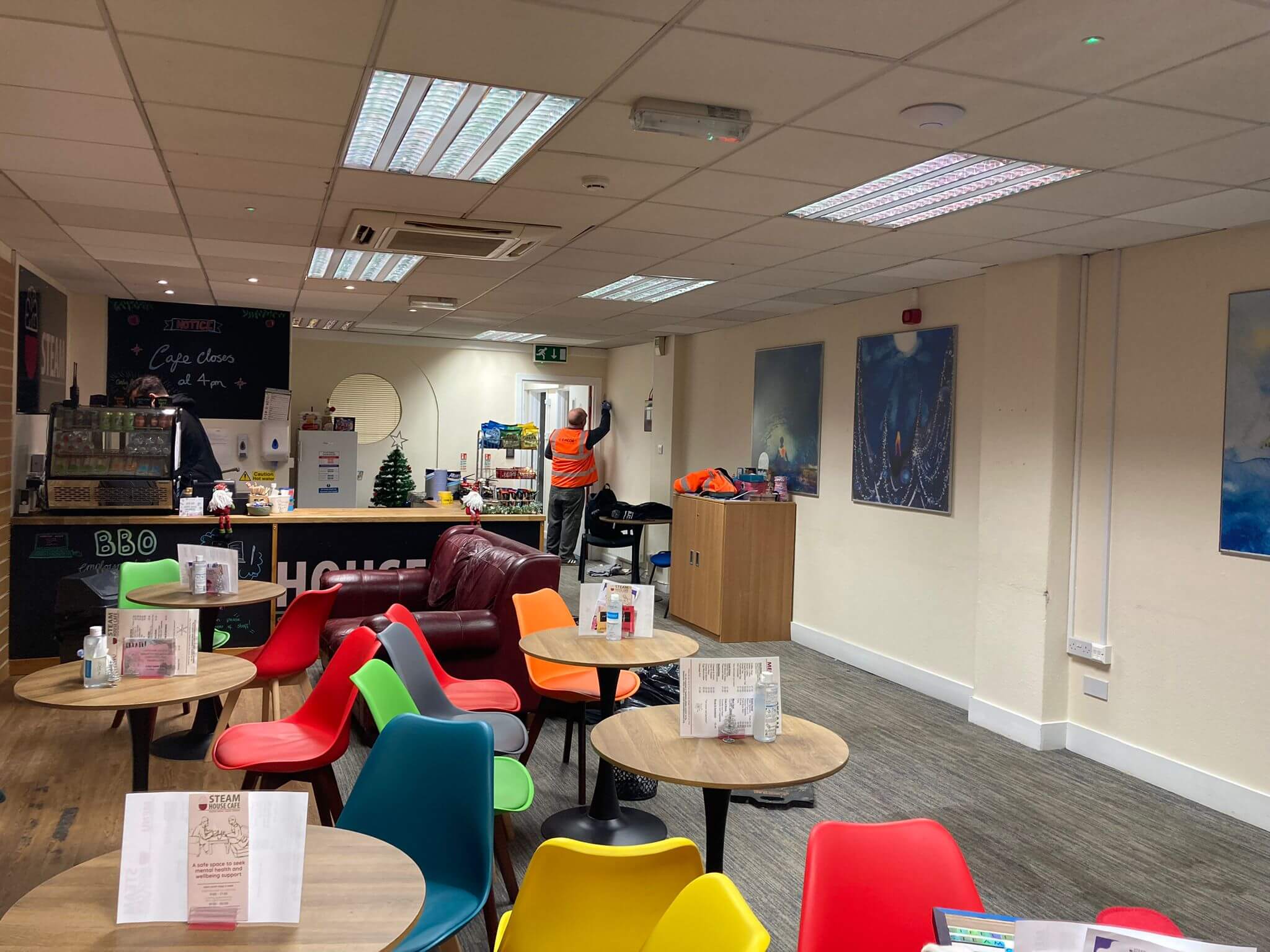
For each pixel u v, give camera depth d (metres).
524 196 4.45
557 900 2.14
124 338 9.23
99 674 3.54
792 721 3.21
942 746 5.55
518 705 4.36
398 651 3.80
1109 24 2.48
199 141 3.70
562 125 3.42
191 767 4.90
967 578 6.35
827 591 7.90
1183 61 2.71
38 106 3.31
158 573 5.38
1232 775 4.63
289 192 4.48
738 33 2.61
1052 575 5.49
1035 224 4.70
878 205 4.50
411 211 4.80
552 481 12.19
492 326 10.36
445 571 6.77
